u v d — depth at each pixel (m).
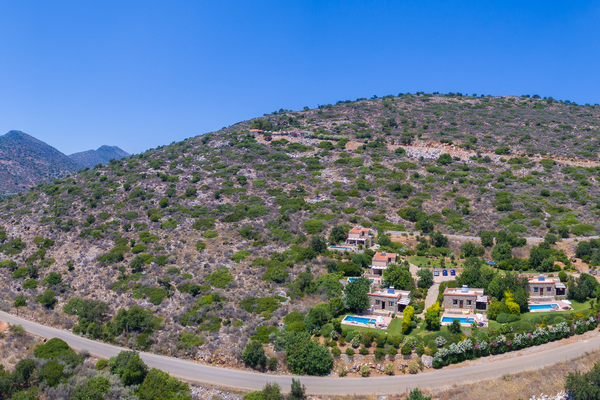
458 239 97.00
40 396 54.25
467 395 49.22
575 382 46.06
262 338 64.25
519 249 88.94
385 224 105.44
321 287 77.06
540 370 51.28
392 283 76.69
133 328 68.94
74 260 90.62
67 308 75.94
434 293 75.00
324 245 91.69
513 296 65.94
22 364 56.19
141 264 85.69
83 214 110.75
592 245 86.31
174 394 53.69
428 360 56.16
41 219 108.19
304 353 58.06
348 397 51.41
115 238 97.25
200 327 68.00
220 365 61.16
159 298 75.75
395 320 67.56
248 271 83.69
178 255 90.19
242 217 106.56
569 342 56.47
